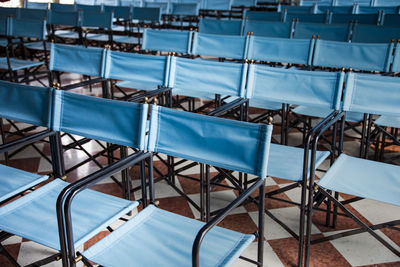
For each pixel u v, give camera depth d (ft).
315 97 7.20
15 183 5.71
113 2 22.94
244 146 4.80
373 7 16.28
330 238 6.13
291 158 6.88
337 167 6.51
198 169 9.98
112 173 4.57
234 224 7.59
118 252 4.50
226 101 10.38
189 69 8.38
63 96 5.74
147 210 5.38
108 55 9.14
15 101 6.10
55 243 4.50
